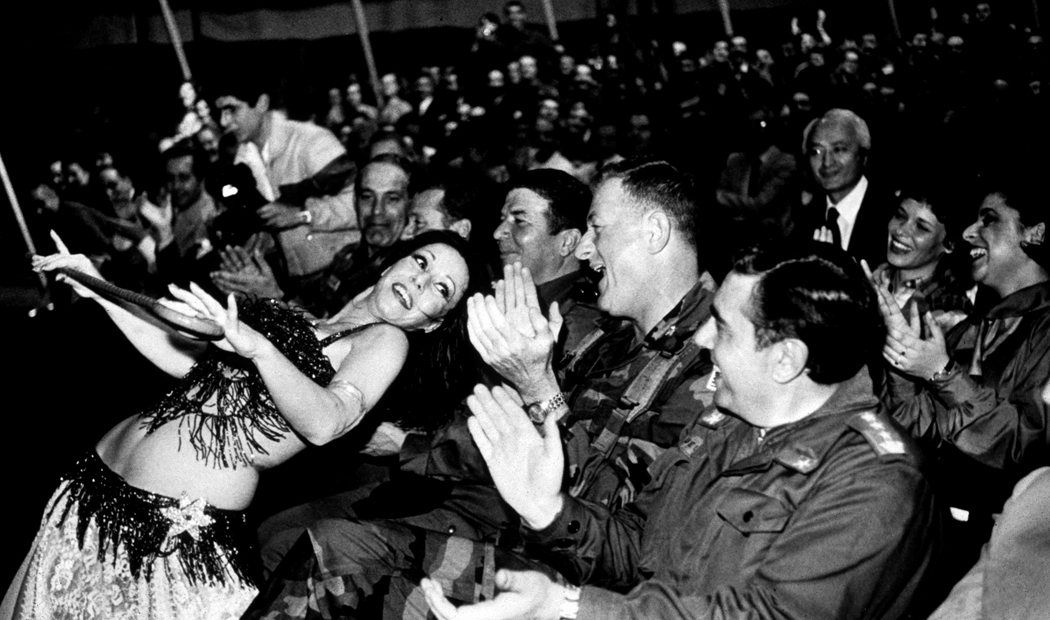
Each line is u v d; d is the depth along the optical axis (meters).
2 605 3.20
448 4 13.15
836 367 2.41
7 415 5.78
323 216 6.17
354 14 12.98
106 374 6.19
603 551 2.64
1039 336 3.37
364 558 2.91
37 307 7.91
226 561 3.10
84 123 10.76
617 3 12.38
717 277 5.23
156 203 8.41
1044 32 11.16
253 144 6.88
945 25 12.92
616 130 7.29
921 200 4.15
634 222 3.14
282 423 3.11
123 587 3.03
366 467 3.71
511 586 2.43
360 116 10.06
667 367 3.08
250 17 12.67
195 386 3.17
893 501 2.32
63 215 8.32
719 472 2.57
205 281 6.29
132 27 12.38
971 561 3.14
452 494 3.30
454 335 3.58
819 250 2.46
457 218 4.66
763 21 13.59
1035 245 3.50
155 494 3.05
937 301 4.12
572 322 3.65
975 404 3.12
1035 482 2.31
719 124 7.13
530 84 9.09
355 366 3.19
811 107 8.56
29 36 12.12
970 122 6.96
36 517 4.98
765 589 2.34
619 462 3.01
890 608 2.39
